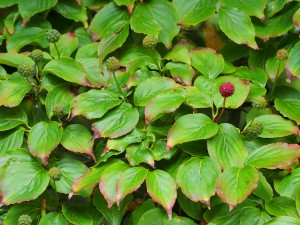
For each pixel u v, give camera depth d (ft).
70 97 2.93
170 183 2.55
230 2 3.09
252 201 2.64
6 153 2.78
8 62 3.03
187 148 2.70
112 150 2.72
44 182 2.66
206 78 2.87
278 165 2.53
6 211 2.85
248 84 2.79
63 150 3.00
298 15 2.92
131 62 2.97
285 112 2.80
